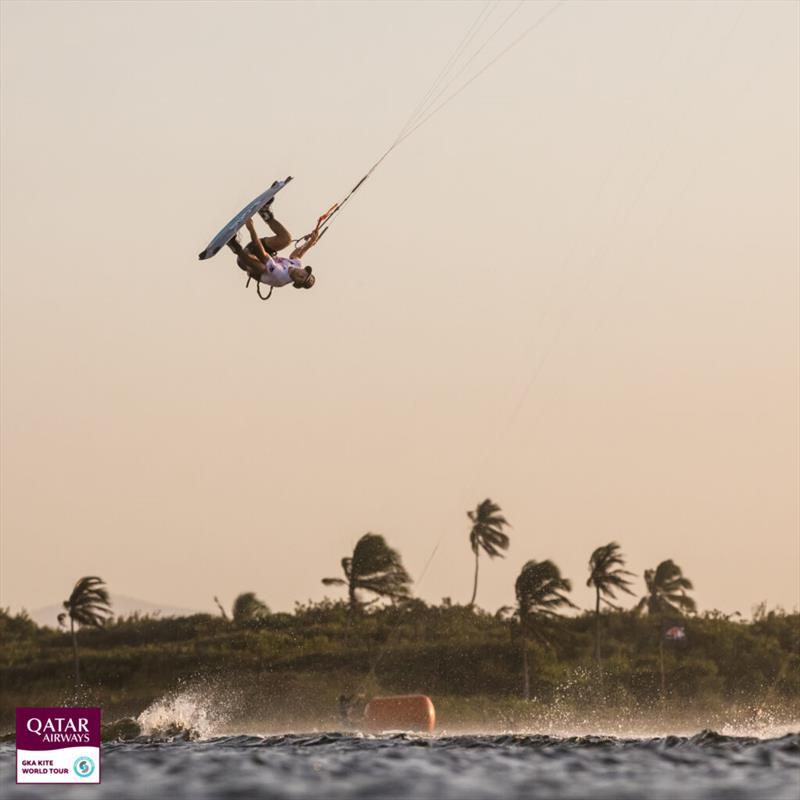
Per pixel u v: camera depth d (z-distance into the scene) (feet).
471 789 185.47
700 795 176.24
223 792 185.47
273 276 254.68
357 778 198.80
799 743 243.60
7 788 191.42
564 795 179.32
